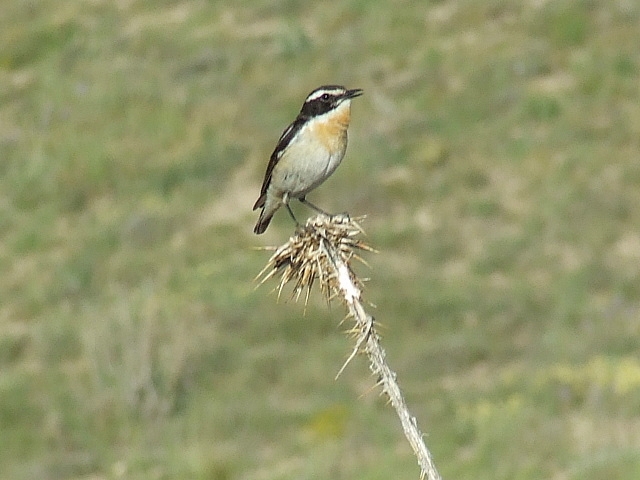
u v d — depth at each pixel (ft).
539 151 85.10
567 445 47.67
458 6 105.40
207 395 58.44
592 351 58.85
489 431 49.44
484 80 94.63
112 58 108.37
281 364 60.49
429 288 68.44
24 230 84.64
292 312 64.75
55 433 56.49
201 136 93.50
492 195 81.10
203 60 103.65
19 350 66.03
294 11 111.04
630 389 52.03
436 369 59.11
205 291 69.46
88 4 119.24
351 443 51.55
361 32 105.09
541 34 99.19
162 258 77.46
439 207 80.38
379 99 94.58
